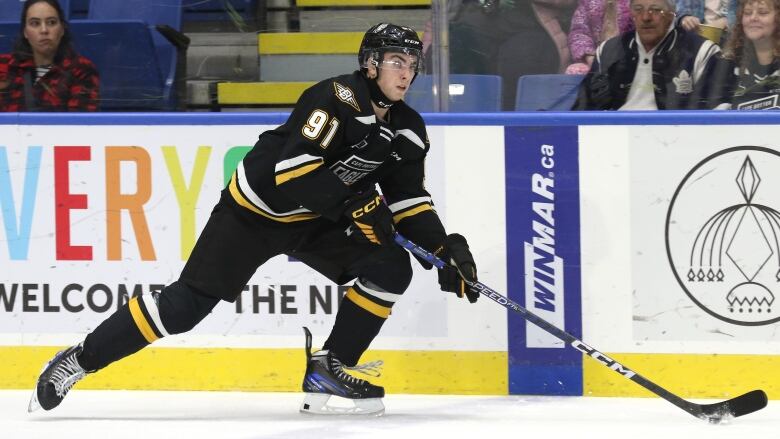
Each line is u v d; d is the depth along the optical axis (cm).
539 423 1159
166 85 1448
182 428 1142
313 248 1184
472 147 1307
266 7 1462
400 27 1098
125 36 1439
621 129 1283
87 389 1358
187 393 1338
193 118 1332
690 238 1280
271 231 1144
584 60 1388
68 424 1162
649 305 1288
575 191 1293
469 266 1145
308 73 1471
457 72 1412
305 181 1078
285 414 1217
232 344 1341
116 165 1345
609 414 1202
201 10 1466
